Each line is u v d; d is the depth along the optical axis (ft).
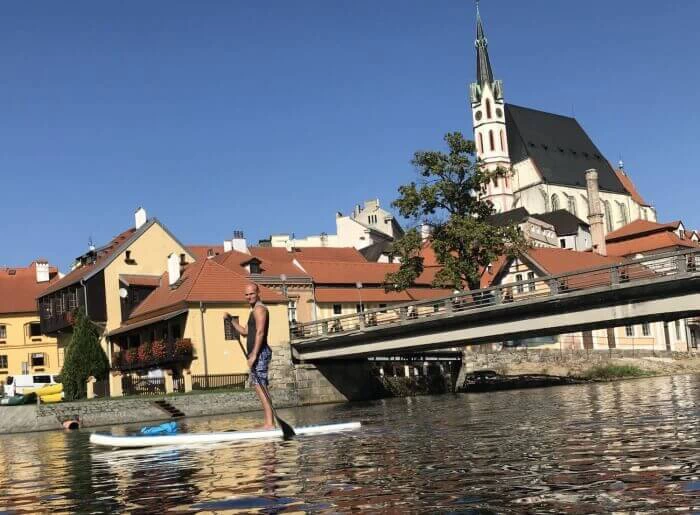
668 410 74.54
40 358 276.41
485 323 164.86
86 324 184.96
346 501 31.73
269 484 37.32
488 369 239.91
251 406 172.65
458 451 47.32
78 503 36.63
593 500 29.27
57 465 56.95
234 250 278.26
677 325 318.45
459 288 214.69
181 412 161.27
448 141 225.56
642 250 365.81
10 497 40.70
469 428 66.49
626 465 37.11
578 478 34.22
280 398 189.78
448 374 232.94
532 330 158.20
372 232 445.37
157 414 157.28
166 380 188.85
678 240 364.79
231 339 200.34
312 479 38.06
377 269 295.07
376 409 130.62
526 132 483.92
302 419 109.19
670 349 310.24
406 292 289.74
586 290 146.00
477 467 39.50
